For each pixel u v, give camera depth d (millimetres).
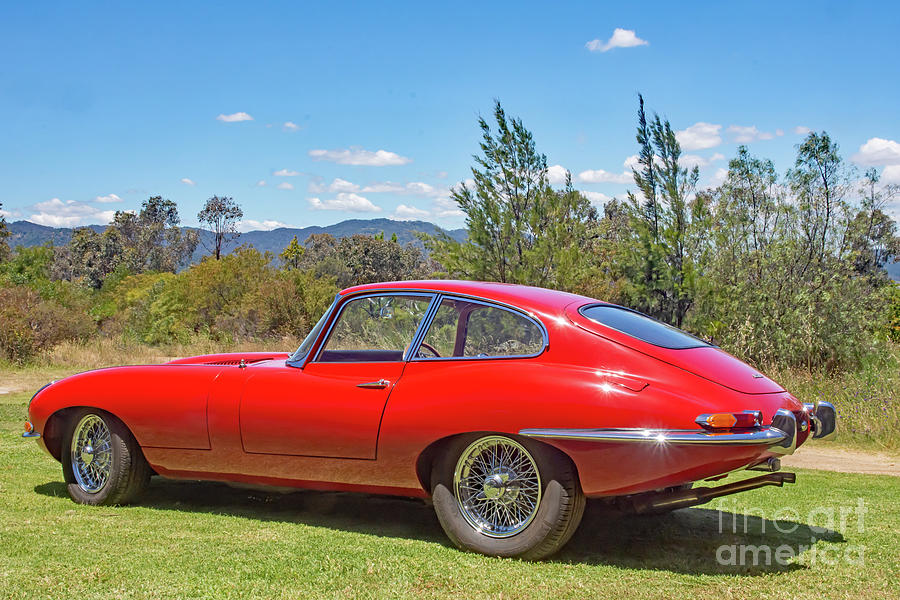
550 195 14328
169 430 4895
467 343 4285
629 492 3789
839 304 12641
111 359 20297
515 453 4008
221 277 28594
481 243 14297
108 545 4094
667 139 13953
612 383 3838
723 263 13625
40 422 5289
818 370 12281
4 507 5000
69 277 111000
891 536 4574
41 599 3262
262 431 4617
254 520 4770
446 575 3660
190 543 4164
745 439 3605
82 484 5215
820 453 8859
